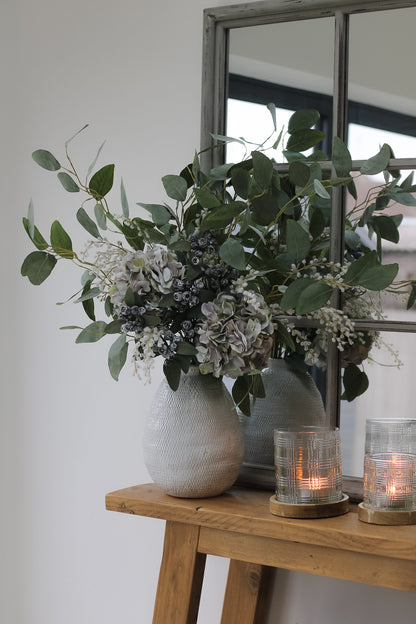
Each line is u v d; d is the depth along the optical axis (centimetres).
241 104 152
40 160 133
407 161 137
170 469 135
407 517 122
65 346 179
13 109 185
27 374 185
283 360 148
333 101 143
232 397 151
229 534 133
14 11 185
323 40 145
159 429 136
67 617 180
